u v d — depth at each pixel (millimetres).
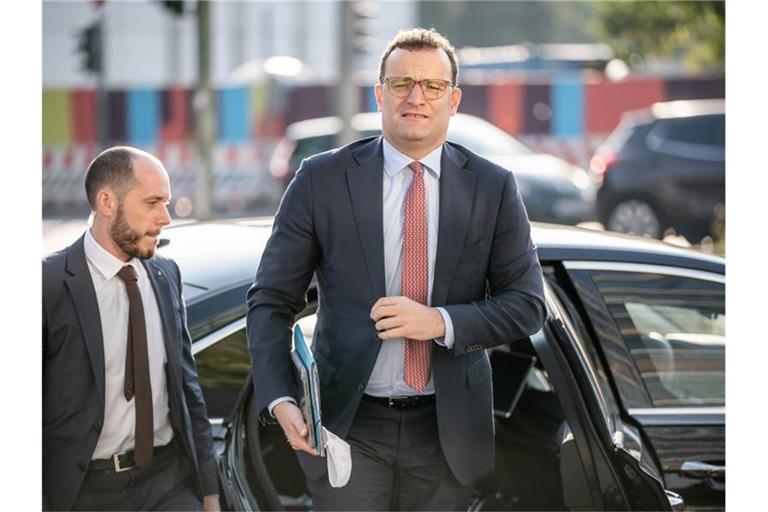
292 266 4758
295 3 43125
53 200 31594
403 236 4738
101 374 4426
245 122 32031
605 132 32125
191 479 4691
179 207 30078
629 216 23125
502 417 6312
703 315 5891
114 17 39469
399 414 4812
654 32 30109
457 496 4934
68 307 4430
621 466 5199
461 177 4785
